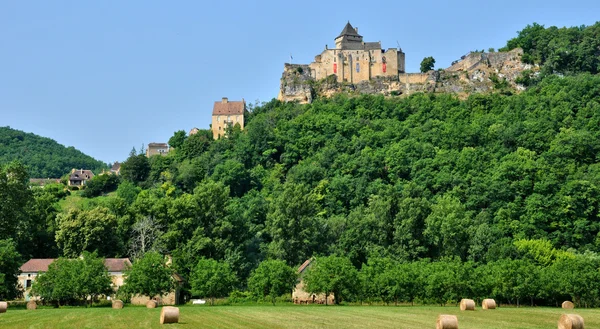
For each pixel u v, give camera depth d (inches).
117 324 3034.0
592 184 7391.7
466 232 6609.3
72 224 6599.4
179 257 5925.2
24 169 5354.3
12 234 5511.8
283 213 6574.8
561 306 5201.8
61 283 4736.7
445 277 5078.7
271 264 5300.2
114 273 5797.2
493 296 5231.3
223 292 5290.4
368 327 3058.6
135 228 6560.0
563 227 7185.0
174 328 2923.2
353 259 6638.8
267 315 3639.3
